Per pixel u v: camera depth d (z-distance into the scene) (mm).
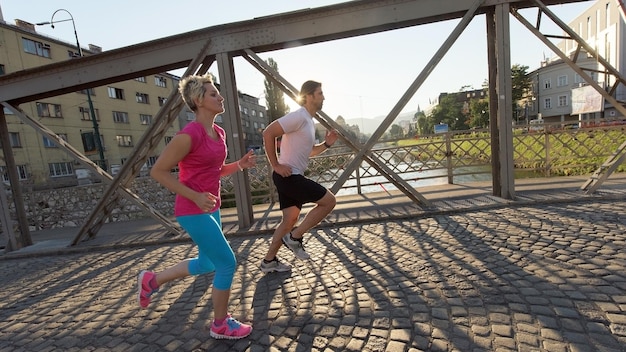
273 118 49375
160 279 2451
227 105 5238
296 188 3059
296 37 4980
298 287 3012
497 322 2143
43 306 3303
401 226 4633
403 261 3342
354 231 4656
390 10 4812
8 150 5984
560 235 3527
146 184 8242
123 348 2367
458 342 1988
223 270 2234
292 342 2176
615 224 3676
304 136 3078
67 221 8281
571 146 7348
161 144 38500
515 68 51562
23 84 5551
